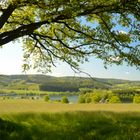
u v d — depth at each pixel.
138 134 18.02
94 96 129.88
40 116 25.95
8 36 16.61
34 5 15.90
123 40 17.56
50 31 20.33
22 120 24.08
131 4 15.98
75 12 15.37
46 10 15.96
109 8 16.23
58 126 22.41
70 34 19.75
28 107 53.72
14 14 19.66
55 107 54.94
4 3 16.03
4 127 19.53
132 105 66.75
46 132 19.50
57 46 20.41
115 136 18.08
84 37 18.44
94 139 18.08
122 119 26.61
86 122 23.92
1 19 16.41
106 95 128.25
